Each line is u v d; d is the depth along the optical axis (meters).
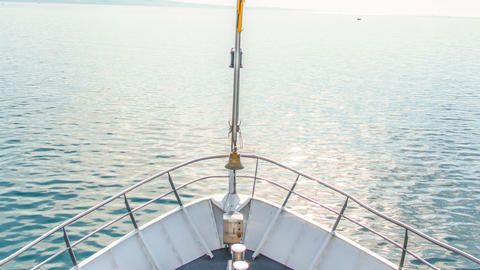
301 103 61.22
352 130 45.72
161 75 85.56
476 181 31.30
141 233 8.98
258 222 9.75
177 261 9.00
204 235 9.57
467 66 120.50
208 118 49.12
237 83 8.62
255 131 44.25
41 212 23.89
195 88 71.50
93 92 63.06
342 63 123.75
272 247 9.35
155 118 48.12
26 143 36.44
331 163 34.66
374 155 37.00
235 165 9.21
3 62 92.38
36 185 27.64
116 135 40.41
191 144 38.44
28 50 121.75
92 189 27.39
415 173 32.69
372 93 71.50
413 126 47.66
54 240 20.89
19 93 58.53
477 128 46.81
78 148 35.84
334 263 8.66
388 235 23.02
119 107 53.38
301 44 197.38
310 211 25.62
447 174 32.62
